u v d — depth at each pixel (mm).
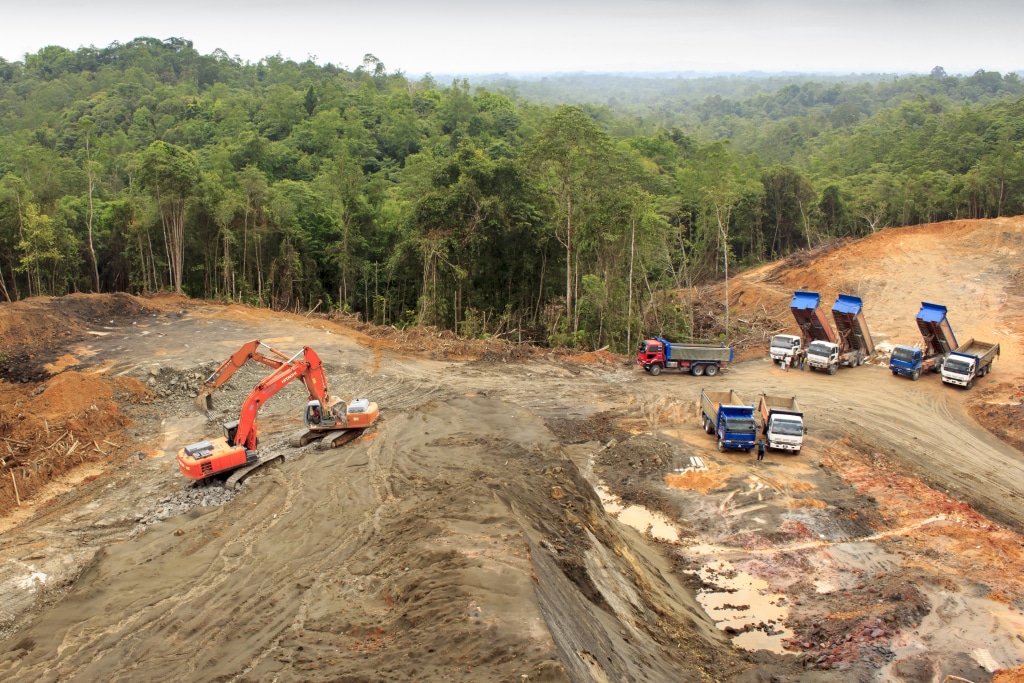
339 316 47656
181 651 13734
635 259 49656
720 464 27500
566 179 48000
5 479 22438
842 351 42812
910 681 15586
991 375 39781
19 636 14922
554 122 46500
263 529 19234
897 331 47094
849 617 18391
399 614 14219
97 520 20828
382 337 43250
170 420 29953
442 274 49875
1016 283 51375
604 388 37219
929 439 31859
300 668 12531
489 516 17719
